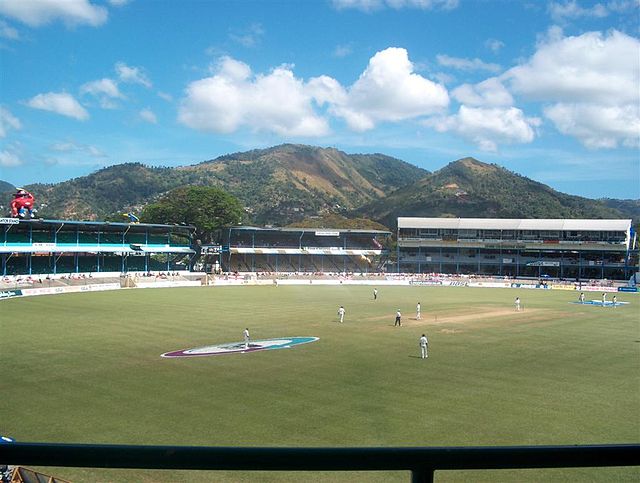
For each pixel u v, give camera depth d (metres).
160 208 155.62
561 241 153.25
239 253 153.25
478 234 159.12
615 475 19.44
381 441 23.70
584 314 76.88
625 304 94.62
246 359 41.22
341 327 59.28
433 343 49.72
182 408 28.31
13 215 113.44
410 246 159.88
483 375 36.81
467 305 86.19
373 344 48.66
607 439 24.22
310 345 47.75
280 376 35.78
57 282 103.12
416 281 140.12
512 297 104.00
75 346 45.72
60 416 26.78
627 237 149.50
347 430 25.09
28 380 34.06
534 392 32.38
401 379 35.28
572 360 42.59
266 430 25.00
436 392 32.06
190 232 152.50
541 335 56.00
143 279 115.56
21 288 91.50
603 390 33.09
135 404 28.95
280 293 104.12
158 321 61.94
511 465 3.70
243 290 110.44
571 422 26.62
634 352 46.62
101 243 125.56
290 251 154.12
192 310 73.38
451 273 162.62
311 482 18.61
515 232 157.25
